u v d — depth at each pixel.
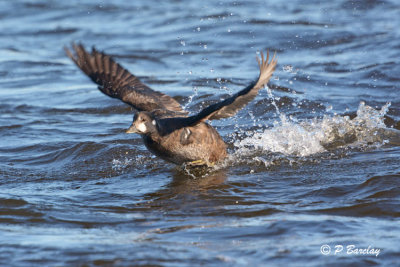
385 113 13.79
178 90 17.16
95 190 10.20
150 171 11.30
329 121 13.04
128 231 8.23
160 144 10.49
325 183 9.91
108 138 13.36
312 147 11.98
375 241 7.56
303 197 9.38
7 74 20.11
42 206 9.25
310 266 6.95
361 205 8.84
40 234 8.13
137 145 12.82
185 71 19.50
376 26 23.58
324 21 24.69
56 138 13.49
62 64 21.42
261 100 15.55
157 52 22.20
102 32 25.80
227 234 7.98
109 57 11.49
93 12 29.62
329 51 20.83
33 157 12.26
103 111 15.83
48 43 24.73
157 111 11.03
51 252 7.42
